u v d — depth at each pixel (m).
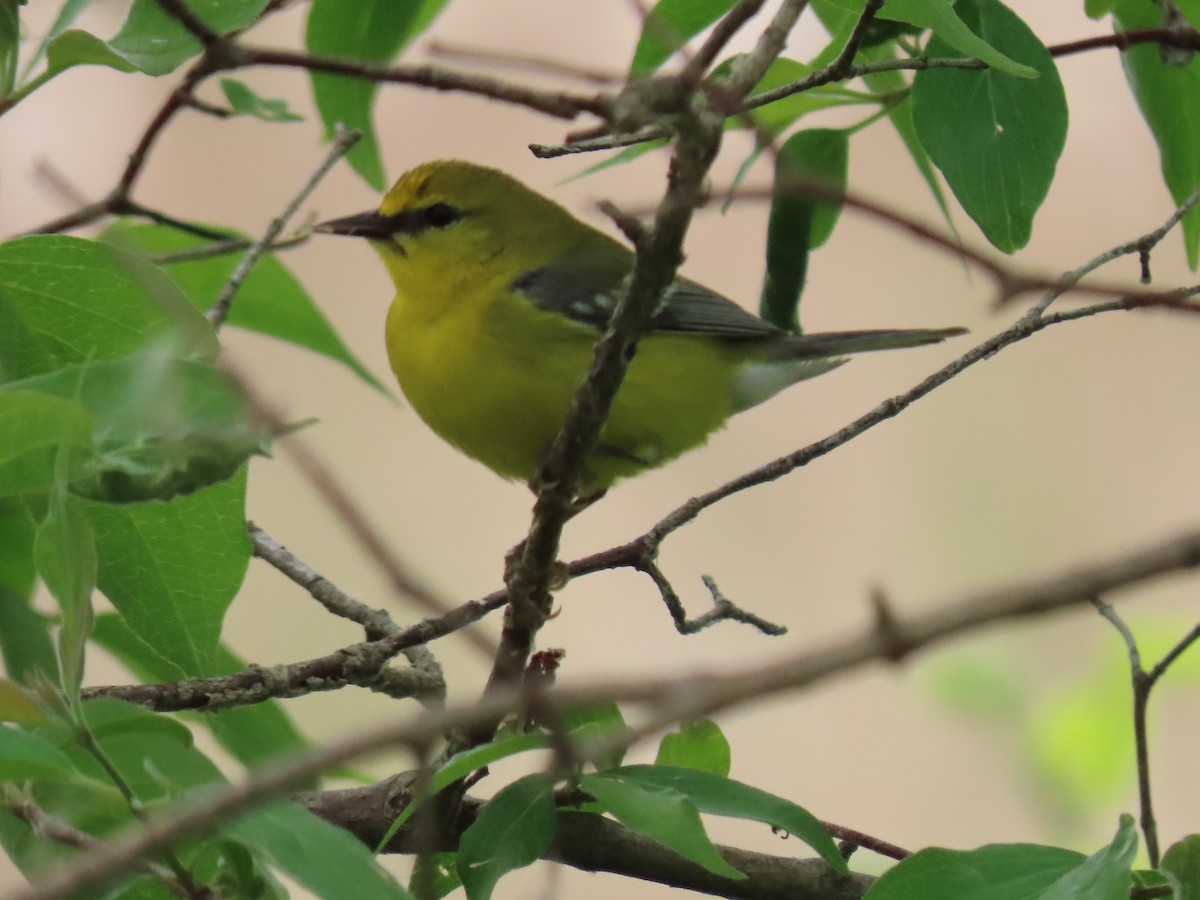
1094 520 16.06
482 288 10.94
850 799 14.66
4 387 5.02
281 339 9.45
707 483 16.48
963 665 13.66
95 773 5.56
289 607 14.02
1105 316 17.12
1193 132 8.84
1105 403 16.81
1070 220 16.92
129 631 7.24
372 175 9.20
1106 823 12.78
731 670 3.17
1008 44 7.55
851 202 4.75
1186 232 8.95
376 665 7.46
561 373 10.70
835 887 7.13
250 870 5.07
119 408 4.98
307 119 8.43
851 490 16.55
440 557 15.29
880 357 17.09
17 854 5.46
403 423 15.87
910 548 16.09
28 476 5.15
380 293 16.08
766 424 16.91
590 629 15.63
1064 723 13.02
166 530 6.54
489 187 11.16
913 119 7.62
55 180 8.61
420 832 5.04
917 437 16.67
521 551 7.76
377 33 8.70
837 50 8.35
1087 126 17.11
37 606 6.99
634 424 10.84
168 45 6.25
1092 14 9.02
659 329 10.92
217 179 15.73
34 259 6.45
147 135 8.41
